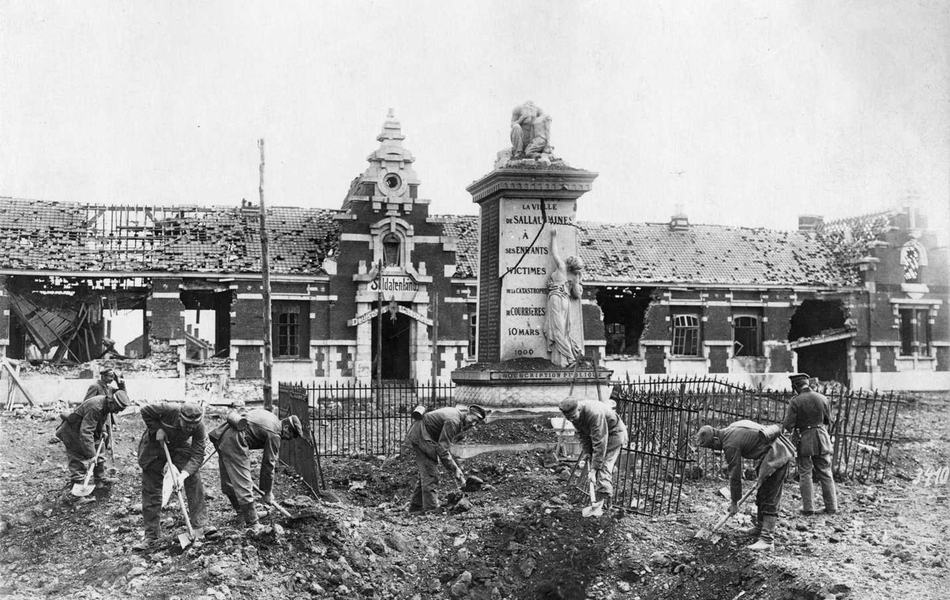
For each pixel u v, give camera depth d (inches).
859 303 1658.5
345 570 508.1
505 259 810.2
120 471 687.7
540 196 815.7
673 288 1592.0
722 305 1620.3
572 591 503.5
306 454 688.4
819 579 449.1
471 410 641.6
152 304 1339.8
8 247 1295.5
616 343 1697.8
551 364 800.3
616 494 618.5
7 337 1278.3
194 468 539.5
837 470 711.1
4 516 609.9
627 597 491.8
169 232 1416.1
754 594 461.4
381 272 1422.2
